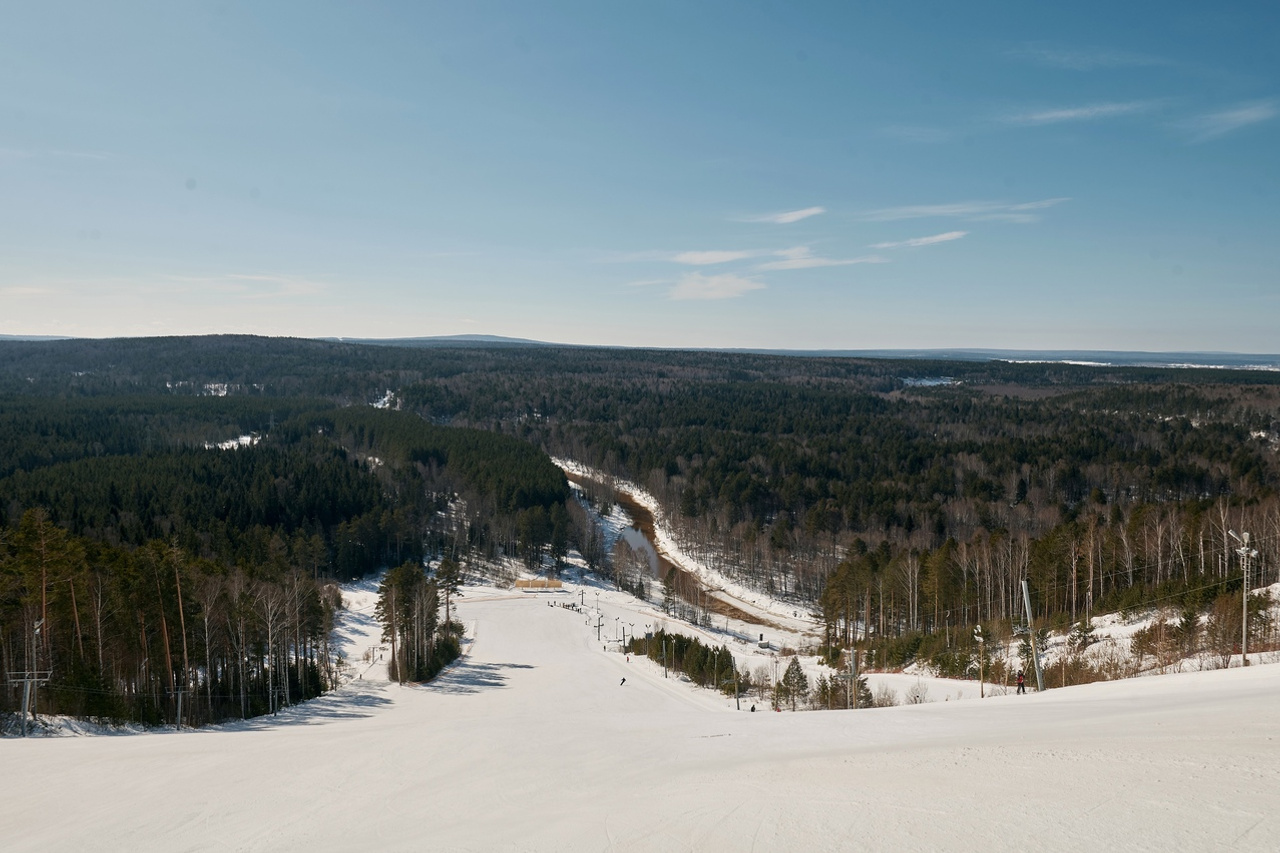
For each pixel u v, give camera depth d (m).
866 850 11.66
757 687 71.38
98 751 30.70
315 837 17.12
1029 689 52.75
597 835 14.10
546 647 99.00
